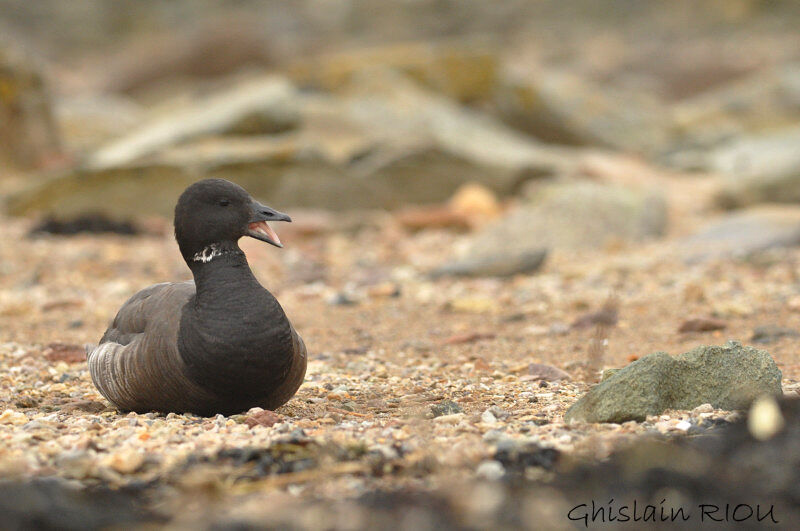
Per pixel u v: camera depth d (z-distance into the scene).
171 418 7.79
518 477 6.18
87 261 17.05
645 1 61.97
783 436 6.44
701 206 21.97
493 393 8.96
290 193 21.59
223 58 46.72
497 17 62.56
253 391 7.70
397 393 9.15
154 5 66.00
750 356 7.83
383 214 21.84
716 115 34.31
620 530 5.54
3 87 23.55
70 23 65.06
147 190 21.28
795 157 21.73
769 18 59.44
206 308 7.66
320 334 12.38
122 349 8.00
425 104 25.23
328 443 6.66
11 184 22.88
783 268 15.26
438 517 5.64
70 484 6.07
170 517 5.70
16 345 11.41
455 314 13.46
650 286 14.54
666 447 6.45
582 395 8.45
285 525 5.52
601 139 29.42
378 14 63.59
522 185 22.66
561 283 15.05
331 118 23.80
